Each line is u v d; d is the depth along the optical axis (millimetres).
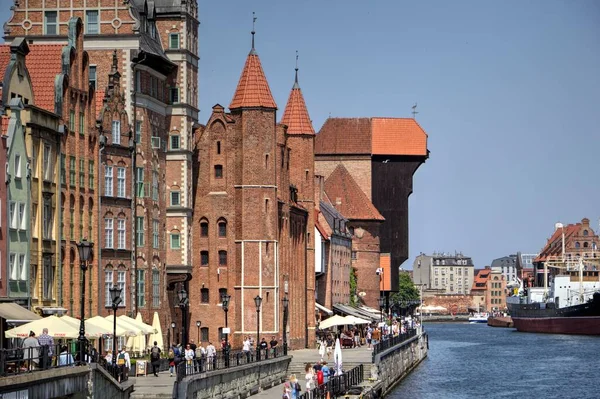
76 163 94250
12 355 56625
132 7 110938
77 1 110812
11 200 78625
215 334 127875
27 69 89188
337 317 148625
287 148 139750
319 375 80875
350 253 199250
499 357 179000
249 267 128250
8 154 77812
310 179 153750
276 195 130500
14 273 79188
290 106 155375
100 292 99625
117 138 104062
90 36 110438
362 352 131625
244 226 128250
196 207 128750
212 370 78125
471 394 114125
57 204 88438
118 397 64562
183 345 85125
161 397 70188
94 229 98438
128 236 104375
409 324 181250
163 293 115375
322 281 173750
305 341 146750
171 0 121938
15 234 79375
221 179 129000
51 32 110812
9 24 111062
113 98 103750
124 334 84875
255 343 127562
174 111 122250
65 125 91000
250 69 130500
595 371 147250
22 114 82188
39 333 67000
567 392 117875
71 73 93750
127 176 104562
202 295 128750
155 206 113125
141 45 111000
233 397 82938
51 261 87250
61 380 53188
